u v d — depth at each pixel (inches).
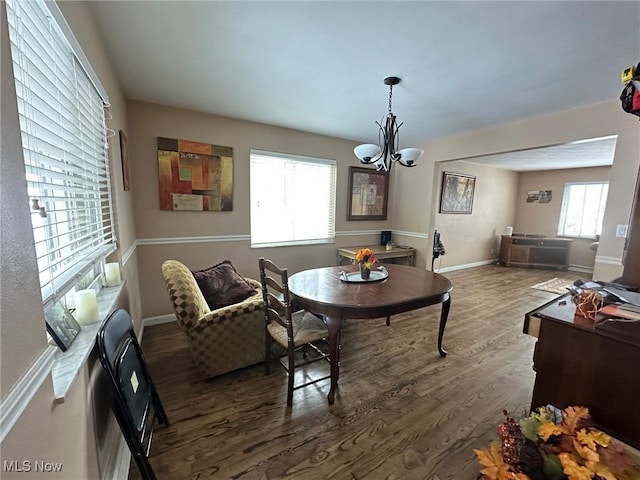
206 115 125.3
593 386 47.8
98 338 45.4
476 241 257.8
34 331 27.3
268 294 80.3
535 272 238.7
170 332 114.8
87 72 55.2
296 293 81.0
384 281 94.7
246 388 81.0
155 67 84.8
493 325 128.3
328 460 58.4
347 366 93.5
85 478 38.9
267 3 58.1
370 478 54.7
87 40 58.2
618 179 101.7
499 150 137.7
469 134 149.7
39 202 39.6
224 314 82.6
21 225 26.1
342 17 62.1
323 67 84.3
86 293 50.1
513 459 40.8
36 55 36.4
